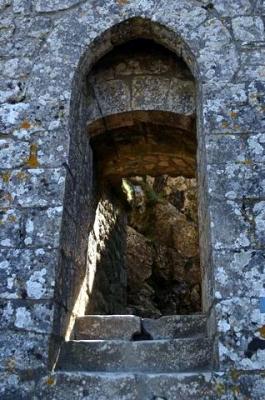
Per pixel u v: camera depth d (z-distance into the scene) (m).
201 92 3.07
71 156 3.12
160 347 2.90
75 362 2.87
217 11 3.26
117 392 2.48
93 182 4.29
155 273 8.50
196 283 8.56
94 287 4.20
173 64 3.78
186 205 9.17
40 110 3.14
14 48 3.36
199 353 2.84
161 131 4.10
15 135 3.08
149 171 4.99
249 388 2.36
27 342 2.56
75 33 3.34
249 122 2.94
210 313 2.79
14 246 2.79
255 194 2.76
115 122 3.85
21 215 2.87
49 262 2.73
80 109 3.49
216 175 2.81
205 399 2.38
